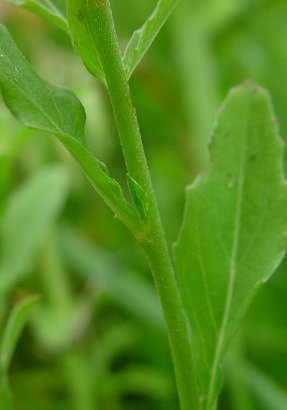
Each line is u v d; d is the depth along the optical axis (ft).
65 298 0.97
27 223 0.85
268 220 0.60
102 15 0.52
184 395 0.56
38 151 1.07
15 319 0.68
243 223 0.60
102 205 1.15
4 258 0.85
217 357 0.59
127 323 1.01
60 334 0.91
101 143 1.10
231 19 1.27
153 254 0.54
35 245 0.84
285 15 1.39
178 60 1.23
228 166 0.61
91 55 0.53
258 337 1.00
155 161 1.23
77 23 0.52
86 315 0.92
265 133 0.61
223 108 0.62
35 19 1.19
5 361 0.68
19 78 0.53
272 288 1.03
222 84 1.32
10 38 0.53
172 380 0.95
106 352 0.95
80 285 1.04
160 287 0.55
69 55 1.18
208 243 0.60
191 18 1.24
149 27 0.54
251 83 0.62
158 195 1.17
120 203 0.53
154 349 0.99
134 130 0.53
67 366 0.93
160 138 1.26
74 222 1.15
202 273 0.60
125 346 1.00
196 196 0.61
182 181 1.19
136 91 1.26
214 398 0.58
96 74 0.53
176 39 1.24
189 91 1.21
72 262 1.02
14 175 1.06
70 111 0.54
